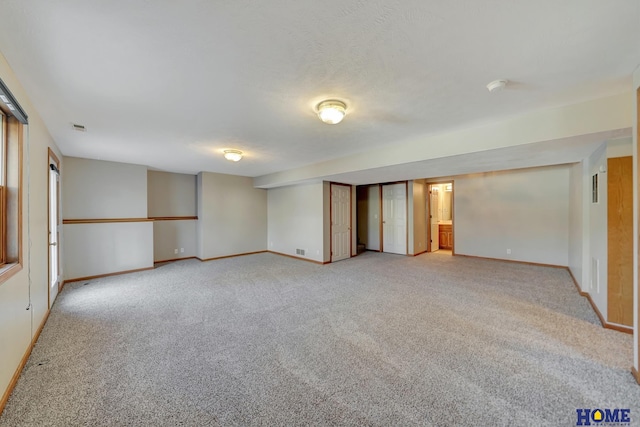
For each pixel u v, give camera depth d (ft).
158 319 9.73
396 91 6.98
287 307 10.84
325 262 19.60
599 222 9.48
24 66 5.71
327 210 19.93
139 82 6.45
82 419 5.11
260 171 20.18
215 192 21.08
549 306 10.62
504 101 7.64
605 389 5.81
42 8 4.03
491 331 8.55
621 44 5.05
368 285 13.87
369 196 25.50
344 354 7.32
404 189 22.79
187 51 5.21
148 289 13.38
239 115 8.56
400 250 23.12
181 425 4.98
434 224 25.40
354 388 5.95
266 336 8.39
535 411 5.22
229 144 12.13
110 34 4.67
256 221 23.94
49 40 4.83
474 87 6.81
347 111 8.21
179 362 6.99
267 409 5.36
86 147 12.62
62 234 14.02
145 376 6.41
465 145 10.12
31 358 7.16
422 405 5.41
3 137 6.51
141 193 17.35
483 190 20.58
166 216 20.39
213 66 5.77
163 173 20.29
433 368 6.64
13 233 6.61
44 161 9.30
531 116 8.62
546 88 6.89
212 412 5.28
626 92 7.18
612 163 8.38
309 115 8.56
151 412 5.29
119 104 7.70
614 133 7.66
